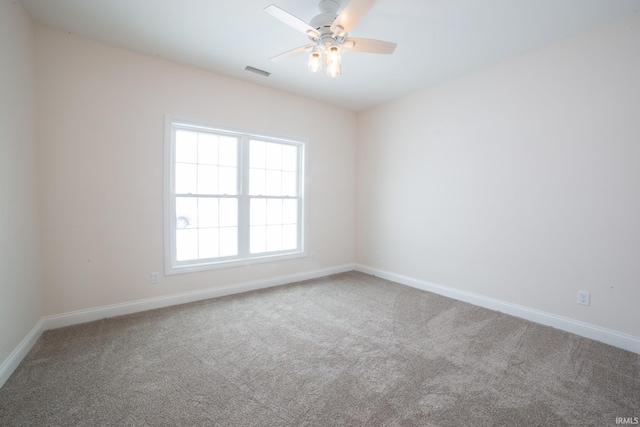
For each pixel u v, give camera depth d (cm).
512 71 281
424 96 364
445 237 344
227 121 329
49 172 238
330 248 438
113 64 264
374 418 146
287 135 380
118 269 272
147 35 247
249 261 356
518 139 278
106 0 202
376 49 210
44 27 234
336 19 180
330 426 140
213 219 333
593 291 235
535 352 212
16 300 192
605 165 228
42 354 203
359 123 459
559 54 250
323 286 377
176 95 297
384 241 421
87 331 239
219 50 272
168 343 222
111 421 143
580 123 240
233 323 260
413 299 329
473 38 246
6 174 180
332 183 436
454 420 145
